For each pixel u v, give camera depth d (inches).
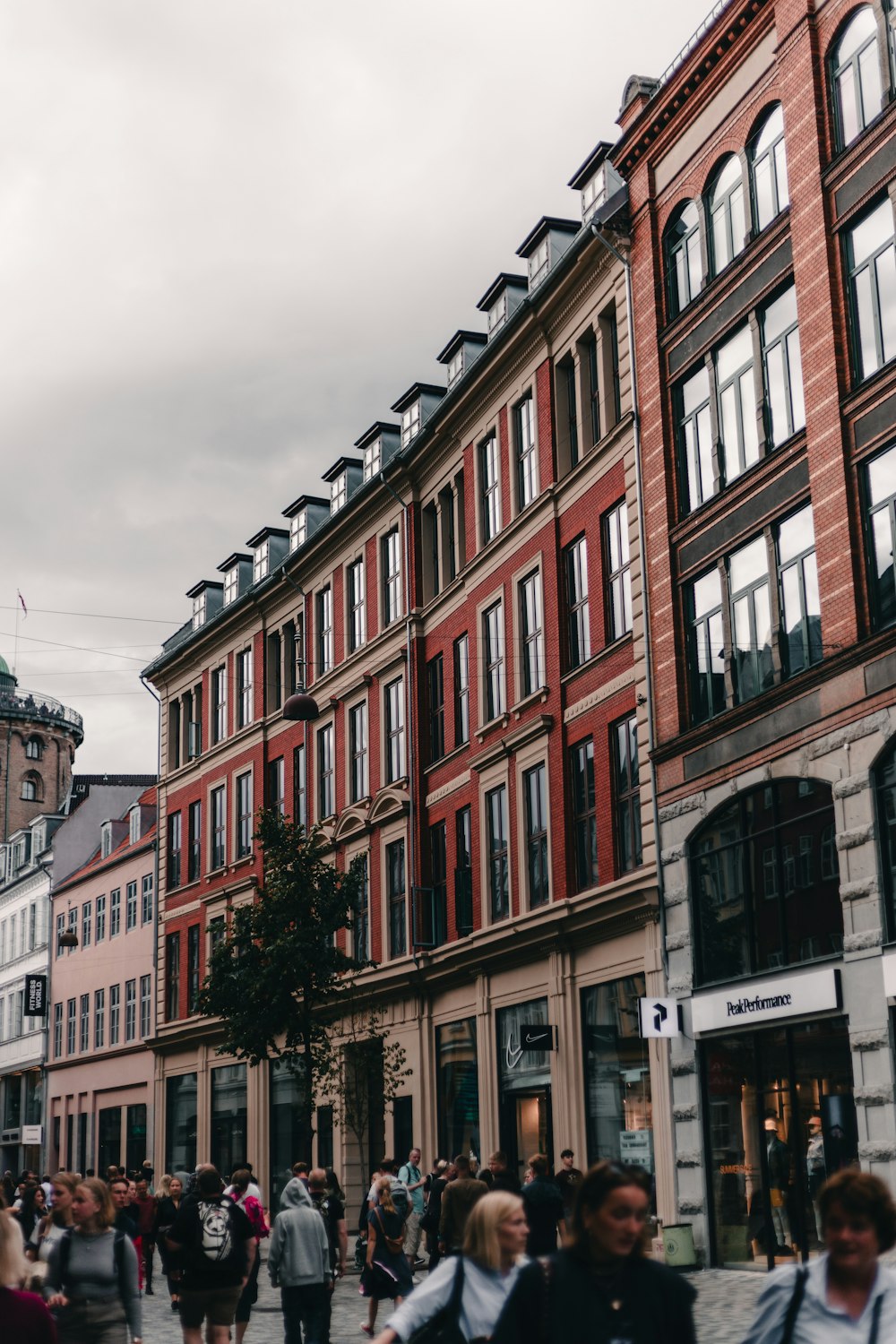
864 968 791.1
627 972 1042.1
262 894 1301.7
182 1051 1918.1
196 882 1907.0
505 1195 263.1
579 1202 214.8
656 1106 988.6
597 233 1088.8
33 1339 232.1
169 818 2020.2
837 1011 808.3
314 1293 589.9
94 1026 2269.9
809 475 868.6
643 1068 1023.6
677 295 1047.0
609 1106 1064.8
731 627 950.4
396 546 1489.9
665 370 1044.5
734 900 926.4
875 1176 201.0
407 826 1409.9
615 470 1103.6
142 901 2140.7
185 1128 1897.1
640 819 1042.1
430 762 1402.6
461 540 1373.0
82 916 2377.0
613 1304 209.2
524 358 1245.1
